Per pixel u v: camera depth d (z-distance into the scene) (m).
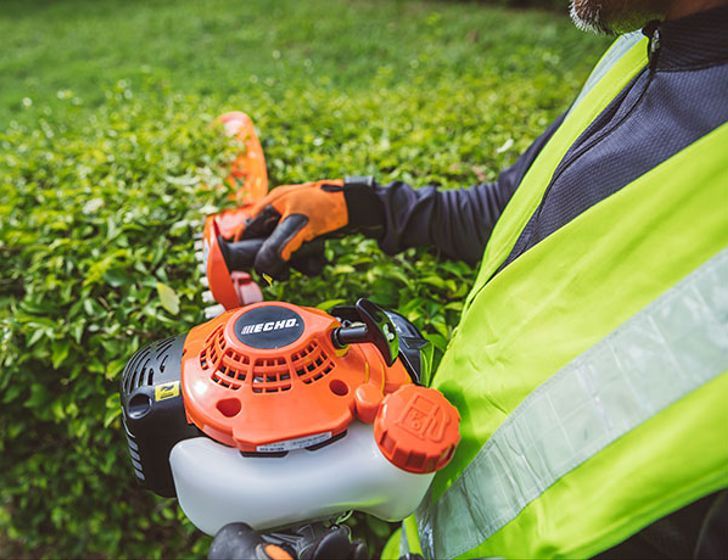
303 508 0.74
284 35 6.20
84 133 2.68
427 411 0.77
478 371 0.85
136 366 0.88
